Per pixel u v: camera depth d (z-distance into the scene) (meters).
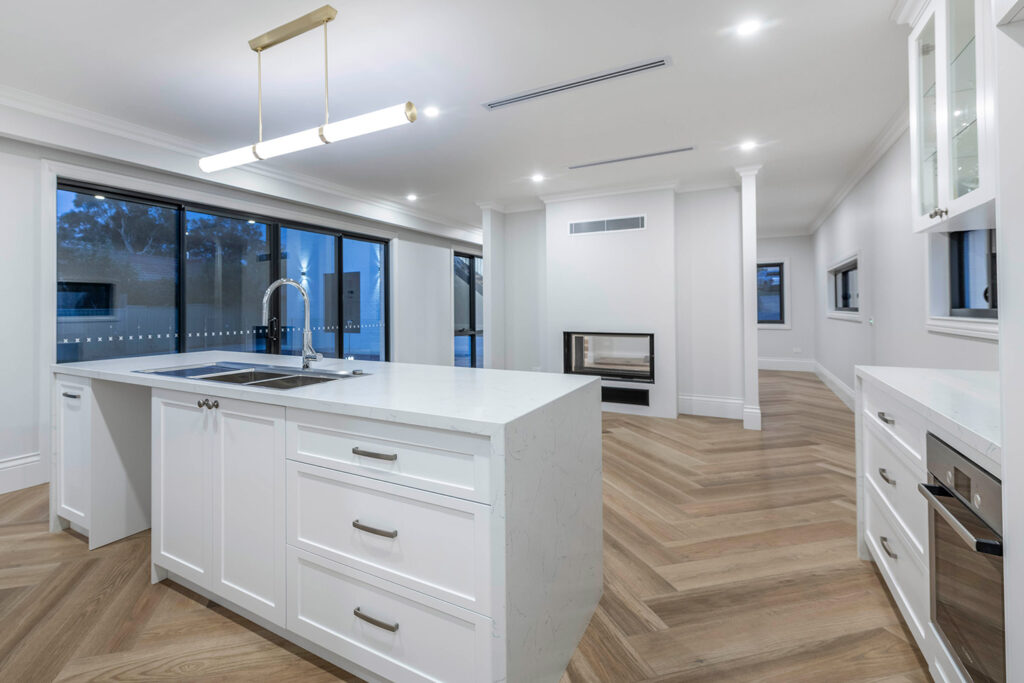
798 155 4.16
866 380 2.04
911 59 2.12
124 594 1.90
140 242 3.75
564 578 1.51
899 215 3.56
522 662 1.24
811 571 2.05
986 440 1.00
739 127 3.53
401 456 1.30
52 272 3.19
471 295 8.09
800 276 8.34
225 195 4.24
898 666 1.49
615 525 2.52
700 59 2.59
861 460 2.12
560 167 4.45
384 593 1.35
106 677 1.47
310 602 1.50
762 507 2.74
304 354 2.29
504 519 1.14
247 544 1.64
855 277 5.36
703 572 2.05
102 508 2.28
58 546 2.29
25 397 3.09
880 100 3.11
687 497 2.90
